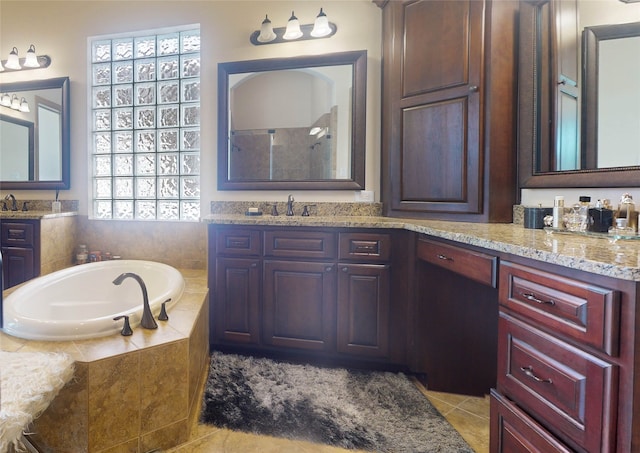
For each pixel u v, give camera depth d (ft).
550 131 5.06
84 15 8.73
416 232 5.75
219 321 6.55
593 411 2.39
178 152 8.52
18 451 3.25
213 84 8.19
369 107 7.63
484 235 4.06
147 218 8.71
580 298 2.50
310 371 5.99
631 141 4.13
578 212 4.19
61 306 6.27
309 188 7.79
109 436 3.72
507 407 3.24
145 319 4.44
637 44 4.12
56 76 8.93
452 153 5.94
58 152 8.91
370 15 7.57
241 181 8.04
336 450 4.17
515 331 3.20
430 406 5.12
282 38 7.71
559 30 4.92
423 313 5.65
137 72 8.64
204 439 4.29
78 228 8.82
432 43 6.14
